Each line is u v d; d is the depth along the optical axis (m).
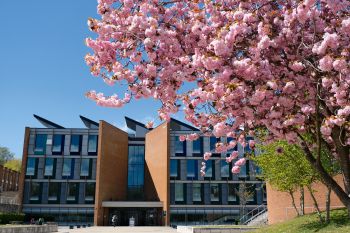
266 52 7.70
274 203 34.81
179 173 67.56
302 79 7.53
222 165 68.00
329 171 19.44
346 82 6.79
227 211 66.19
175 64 8.24
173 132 69.25
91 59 8.74
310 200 30.47
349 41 7.43
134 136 78.56
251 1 7.95
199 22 7.89
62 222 64.75
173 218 65.69
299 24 7.72
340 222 19.11
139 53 8.33
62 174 66.94
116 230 45.25
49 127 71.69
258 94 7.10
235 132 9.16
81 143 68.38
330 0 7.29
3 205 57.78
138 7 8.74
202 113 9.14
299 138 7.81
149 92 8.52
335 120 6.80
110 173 65.06
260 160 24.42
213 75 7.97
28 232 31.88
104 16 8.39
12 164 119.19
